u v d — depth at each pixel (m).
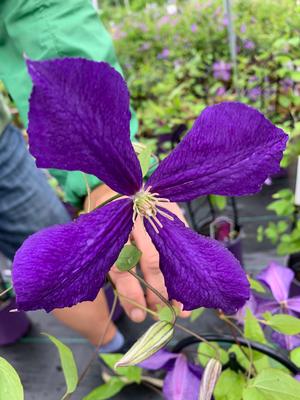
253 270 0.50
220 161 0.11
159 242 0.13
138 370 0.27
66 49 0.20
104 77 0.10
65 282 0.11
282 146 0.11
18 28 0.21
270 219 0.56
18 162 0.34
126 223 0.12
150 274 0.16
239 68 0.66
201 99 0.70
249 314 0.21
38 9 0.20
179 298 0.13
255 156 0.11
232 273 0.12
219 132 0.11
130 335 0.44
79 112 0.10
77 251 0.11
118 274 0.19
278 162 0.11
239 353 0.22
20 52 0.22
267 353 0.21
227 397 0.20
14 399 0.13
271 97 0.56
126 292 0.19
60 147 0.10
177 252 0.12
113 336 0.37
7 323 0.45
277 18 0.78
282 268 0.26
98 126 0.10
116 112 0.10
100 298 0.35
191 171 0.12
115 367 0.13
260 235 0.47
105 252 0.11
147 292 0.20
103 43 0.21
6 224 0.35
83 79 0.09
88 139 0.10
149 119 0.62
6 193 0.33
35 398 0.40
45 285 0.10
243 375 0.21
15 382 0.13
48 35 0.20
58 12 0.20
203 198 0.55
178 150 0.12
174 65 0.82
